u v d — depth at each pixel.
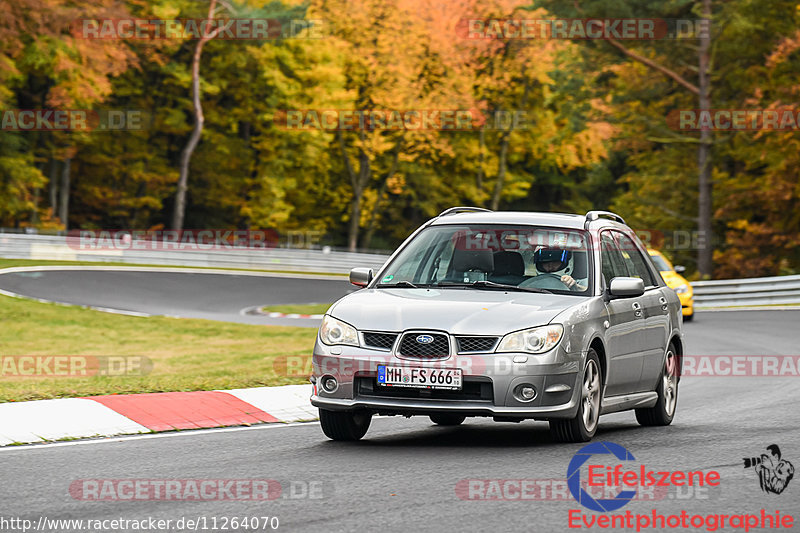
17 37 135.38
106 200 173.00
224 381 38.50
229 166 179.88
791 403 36.12
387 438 28.14
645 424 31.72
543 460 24.23
